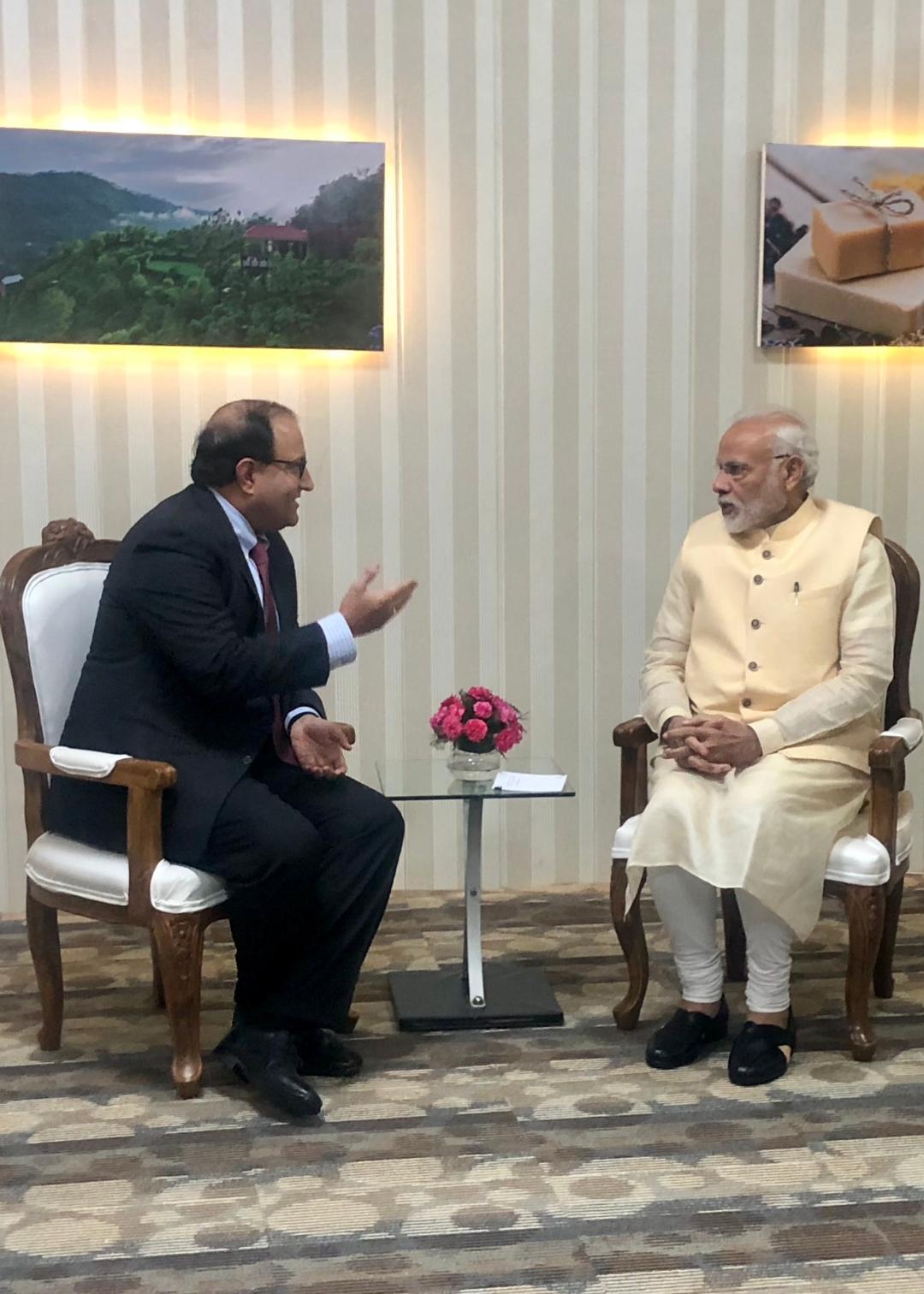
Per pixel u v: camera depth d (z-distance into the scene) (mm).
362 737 3953
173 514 2682
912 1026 2975
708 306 3908
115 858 2660
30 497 3758
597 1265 2062
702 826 2709
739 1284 2018
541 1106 2590
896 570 3082
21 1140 2455
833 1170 2342
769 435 2895
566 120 3814
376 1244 2117
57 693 2854
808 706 2795
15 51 3639
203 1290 1997
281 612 2920
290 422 2760
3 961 3416
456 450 3885
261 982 2684
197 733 2672
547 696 3988
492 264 3834
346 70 3738
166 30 3674
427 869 4023
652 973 3312
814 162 3834
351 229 3730
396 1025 2994
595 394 3906
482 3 3754
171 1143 2441
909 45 3881
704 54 3830
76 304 3666
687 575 3053
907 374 3988
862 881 2711
